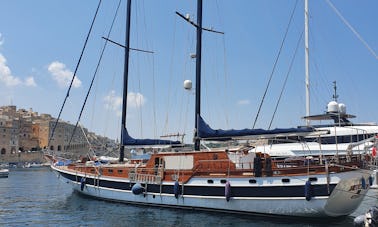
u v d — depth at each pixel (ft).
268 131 50.96
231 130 53.93
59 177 81.56
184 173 56.65
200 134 56.39
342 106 90.27
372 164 49.60
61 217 54.44
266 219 49.62
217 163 54.39
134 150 82.23
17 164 394.73
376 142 48.49
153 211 56.44
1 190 100.68
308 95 84.74
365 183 48.14
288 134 49.96
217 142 60.13
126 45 81.82
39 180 154.81
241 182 51.13
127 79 80.02
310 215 47.21
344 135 81.41
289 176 47.85
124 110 77.51
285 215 48.65
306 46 85.97
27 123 505.25
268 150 78.79
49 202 71.92
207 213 53.83
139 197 61.31
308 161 47.29
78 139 539.70
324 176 45.60
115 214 55.01
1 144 455.63
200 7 66.03
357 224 42.34
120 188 64.39
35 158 438.81
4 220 52.85
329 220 48.11
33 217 55.01
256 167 50.14
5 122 469.98
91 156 84.38
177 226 46.29
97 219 52.11
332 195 45.19
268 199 49.11
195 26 65.26
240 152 55.62
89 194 71.26
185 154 57.52
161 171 58.95
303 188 46.91
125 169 64.28
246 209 50.88
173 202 57.16
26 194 88.99
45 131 498.69
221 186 52.65
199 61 64.54
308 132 49.19
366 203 67.41
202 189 54.34
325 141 82.28
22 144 491.72
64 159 88.89
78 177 73.92
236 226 45.75
